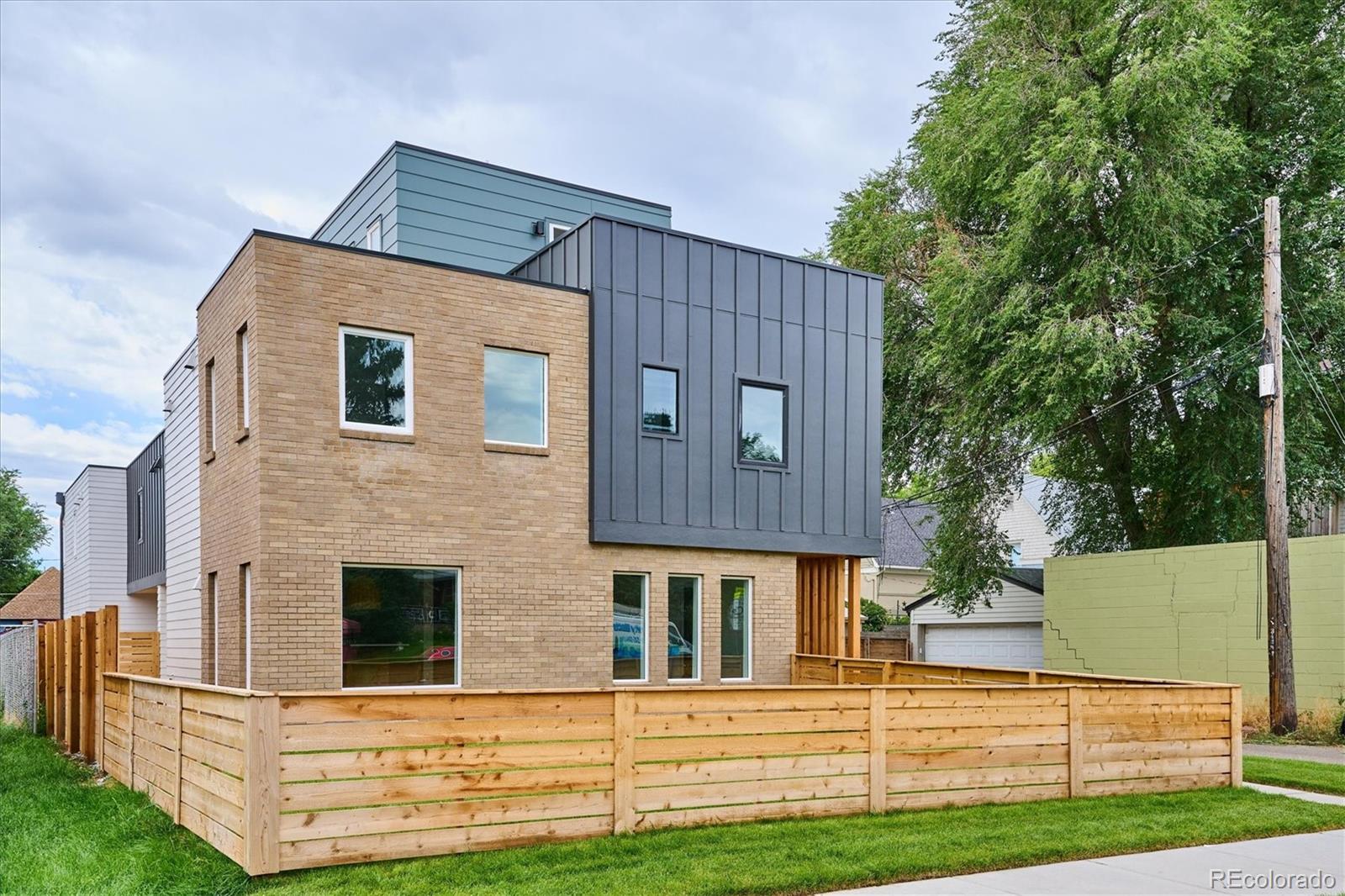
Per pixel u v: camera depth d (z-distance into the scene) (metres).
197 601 14.29
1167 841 8.13
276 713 6.42
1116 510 25.16
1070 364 19.33
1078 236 20.58
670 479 13.98
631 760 7.67
